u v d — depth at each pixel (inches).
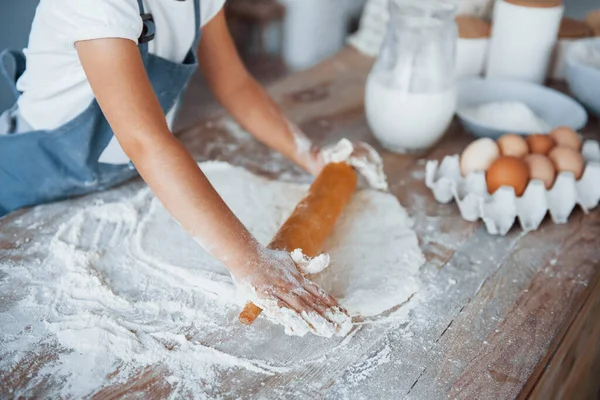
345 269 39.3
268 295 32.8
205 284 37.5
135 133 34.2
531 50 62.4
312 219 39.4
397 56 50.1
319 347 33.7
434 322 35.8
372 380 31.6
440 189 46.8
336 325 32.9
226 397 30.3
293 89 65.3
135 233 42.0
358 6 119.7
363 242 41.9
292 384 31.2
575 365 40.4
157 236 41.4
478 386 31.6
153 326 34.5
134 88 34.5
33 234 41.4
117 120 34.5
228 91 50.2
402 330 35.1
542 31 61.4
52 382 30.5
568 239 44.1
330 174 44.1
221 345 33.5
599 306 41.8
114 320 34.4
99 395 29.9
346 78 68.6
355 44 76.5
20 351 32.1
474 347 34.2
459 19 68.3
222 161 50.6
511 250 42.6
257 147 53.7
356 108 61.9
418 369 32.5
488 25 67.7
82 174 45.5
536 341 34.8
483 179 45.5
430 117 50.7
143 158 34.5
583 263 41.6
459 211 46.5
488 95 61.4
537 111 60.0
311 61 124.1
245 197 45.6
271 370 32.0
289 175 49.9
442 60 49.9
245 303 35.3
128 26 34.8
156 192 34.8
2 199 46.3
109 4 34.1
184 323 34.9
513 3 61.3
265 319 35.5
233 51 49.7
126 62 34.5
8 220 42.8
